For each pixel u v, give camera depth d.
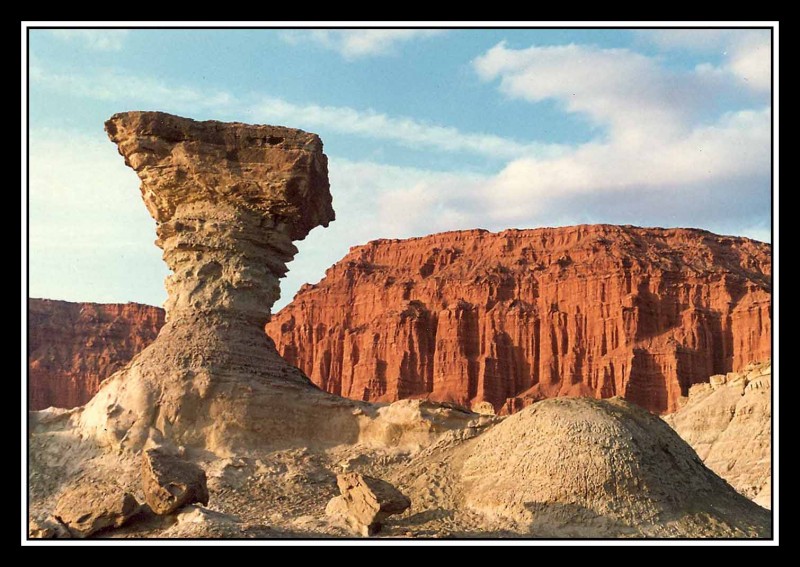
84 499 35.69
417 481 40.28
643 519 34.94
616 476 36.03
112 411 48.03
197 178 52.34
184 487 35.84
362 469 46.12
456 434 44.59
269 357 51.25
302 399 49.66
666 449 38.31
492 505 37.06
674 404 163.25
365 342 196.00
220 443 47.50
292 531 34.59
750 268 191.62
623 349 172.50
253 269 52.25
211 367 49.16
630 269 182.25
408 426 48.38
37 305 174.12
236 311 51.53
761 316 168.38
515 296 192.75
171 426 47.81
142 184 54.34
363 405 50.59
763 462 51.44
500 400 180.38
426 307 198.75
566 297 185.88
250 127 53.03
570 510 35.41
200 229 52.28
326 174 56.22
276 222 53.00
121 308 180.75
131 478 44.88
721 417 56.91
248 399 48.62
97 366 168.50
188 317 51.16
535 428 38.72
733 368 167.12
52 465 47.28
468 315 190.50
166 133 52.88
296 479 45.06
